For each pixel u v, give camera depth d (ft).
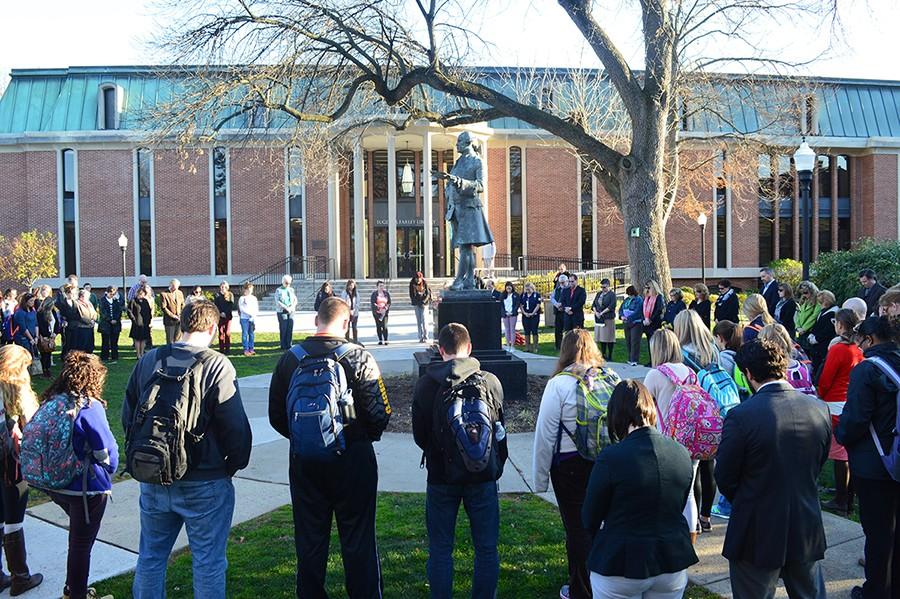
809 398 11.51
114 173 111.65
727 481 11.32
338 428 12.41
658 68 53.57
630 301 46.11
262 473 23.07
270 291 108.47
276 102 52.90
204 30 48.91
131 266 112.27
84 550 13.46
